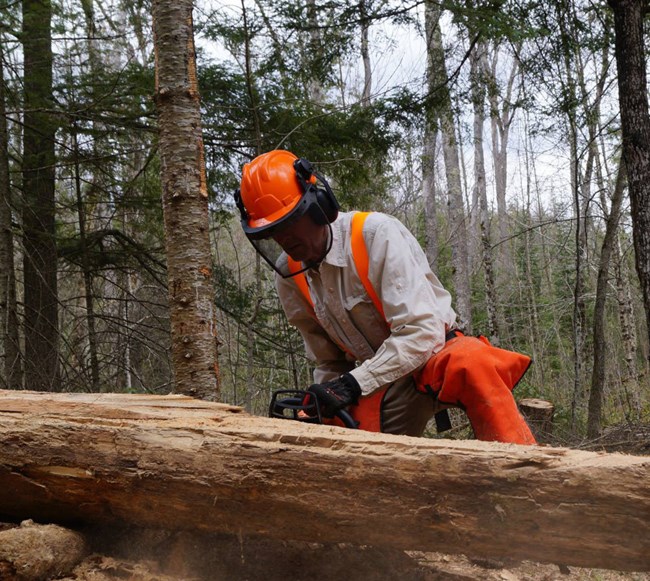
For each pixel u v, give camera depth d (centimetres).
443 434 773
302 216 213
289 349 756
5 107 669
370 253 220
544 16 690
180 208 343
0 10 639
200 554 173
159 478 165
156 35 353
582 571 193
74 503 177
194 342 336
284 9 648
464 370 202
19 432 176
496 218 2277
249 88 603
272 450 157
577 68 836
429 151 1188
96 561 174
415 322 209
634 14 586
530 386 1012
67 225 824
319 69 739
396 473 147
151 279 799
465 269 1211
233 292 725
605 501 130
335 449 154
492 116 855
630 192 587
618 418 1137
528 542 140
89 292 750
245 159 677
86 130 656
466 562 188
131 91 620
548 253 1794
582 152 771
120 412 190
